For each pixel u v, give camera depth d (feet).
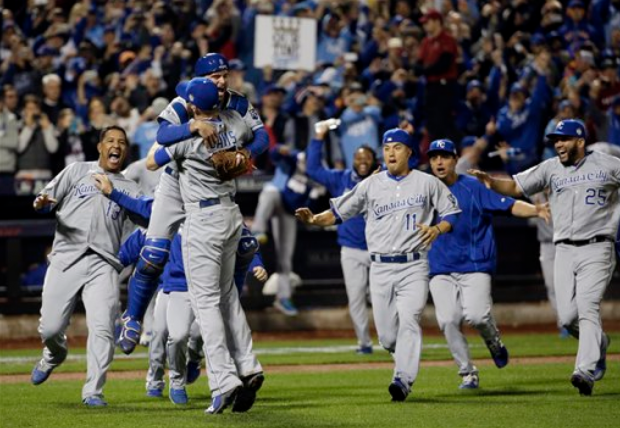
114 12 252.42
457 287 126.52
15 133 212.64
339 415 102.63
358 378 142.41
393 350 117.50
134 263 116.57
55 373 154.20
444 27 237.86
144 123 209.87
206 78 98.68
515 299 233.76
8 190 212.64
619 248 118.42
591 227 116.98
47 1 253.24
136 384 137.49
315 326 225.76
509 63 249.75
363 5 265.54
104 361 111.14
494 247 126.82
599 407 107.65
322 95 226.99
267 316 222.48
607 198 117.29
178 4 251.39
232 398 99.81
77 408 110.32
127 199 109.40
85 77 231.09
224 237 100.42
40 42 245.65
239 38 250.98
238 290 108.99
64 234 111.24
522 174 121.70
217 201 100.37
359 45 258.37
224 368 99.71
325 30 255.91
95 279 111.04
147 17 246.68
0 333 210.59
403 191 112.88
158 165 100.78
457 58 240.12
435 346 191.83
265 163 226.99
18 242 212.64
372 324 229.86
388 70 246.06
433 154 127.54
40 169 213.66
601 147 209.15
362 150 165.89
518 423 96.94
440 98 234.17
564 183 118.21
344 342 205.67
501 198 125.80
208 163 99.30
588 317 115.24
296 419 99.60
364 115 225.56
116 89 228.22
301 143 223.30
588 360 114.11
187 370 120.16
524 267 235.81
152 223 107.45
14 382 142.20
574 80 245.45
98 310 110.32
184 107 100.63
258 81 251.39
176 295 110.93
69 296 111.24
